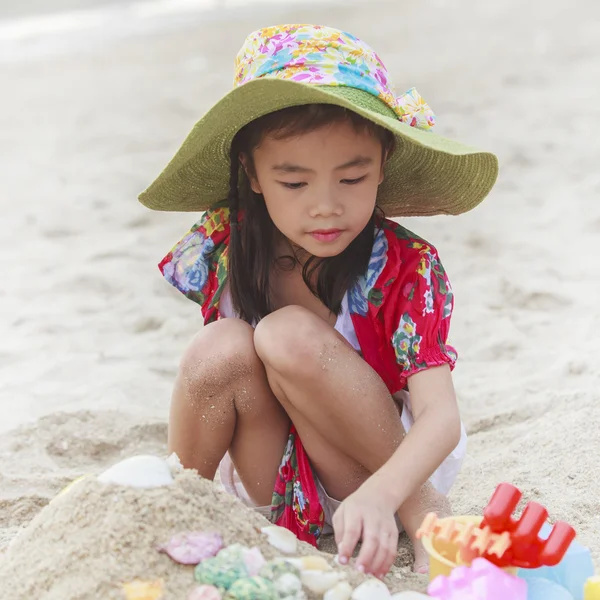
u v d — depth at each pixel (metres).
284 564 1.69
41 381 3.65
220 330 2.22
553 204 5.41
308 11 14.91
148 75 10.70
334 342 2.13
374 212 2.32
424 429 2.03
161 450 3.03
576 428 2.81
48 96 10.07
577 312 4.01
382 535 1.82
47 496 2.62
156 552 1.67
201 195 2.46
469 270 4.56
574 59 9.05
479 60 9.41
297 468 2.28
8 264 5.20
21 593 1.66
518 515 2.37
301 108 2.01
